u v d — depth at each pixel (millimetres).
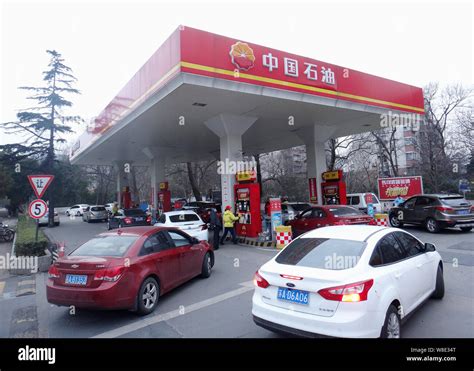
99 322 5180
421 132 29844
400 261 4188
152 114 13336
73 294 4871
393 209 15094
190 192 47781
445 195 13250
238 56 10367
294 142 22469
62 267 5082
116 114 15602
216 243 11898
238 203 13875
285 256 4164
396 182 21266
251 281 7168
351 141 29406
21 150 23031
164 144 21312
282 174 41812
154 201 22594
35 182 9242
